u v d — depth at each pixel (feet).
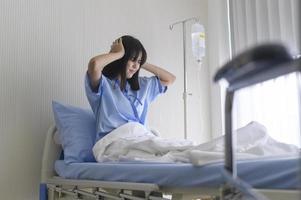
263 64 1.90
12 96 7.18
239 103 9.20
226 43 10.00
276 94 8.67
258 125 4.44
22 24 7.45
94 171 5.49
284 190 3.00
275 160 3.14
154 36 9.34
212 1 10.35
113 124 6.71
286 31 8.55
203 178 3.69
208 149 4.29
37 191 7.30
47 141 7.04
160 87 8.13
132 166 4.78
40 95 7.50
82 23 8.25
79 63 8.09
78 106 7.97
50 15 7.83
